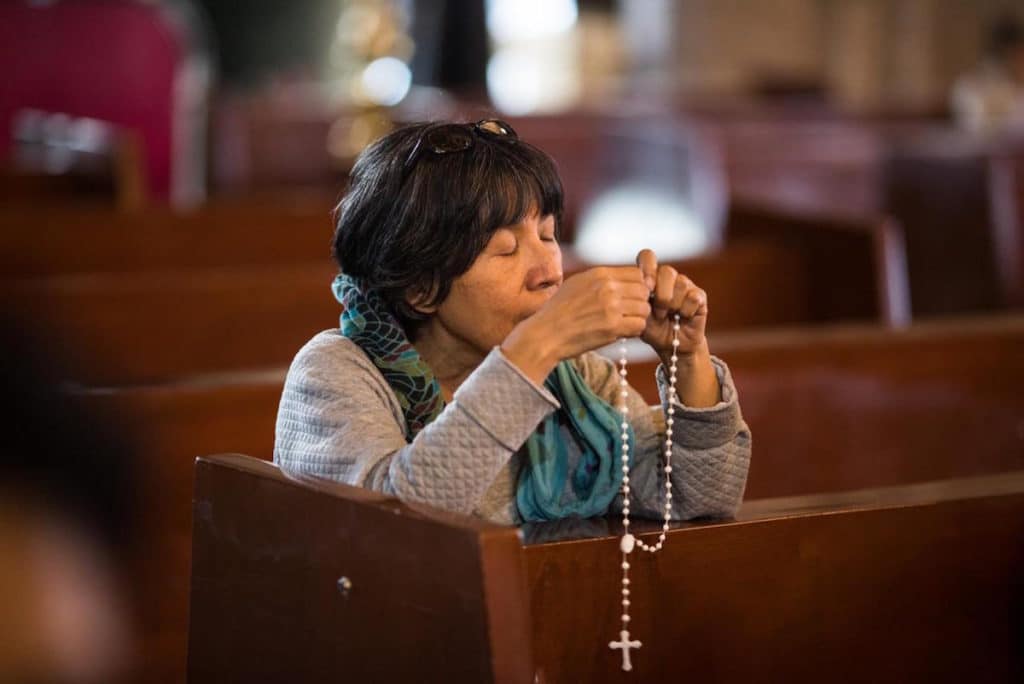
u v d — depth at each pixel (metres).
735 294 5.52
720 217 6.30
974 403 4.29
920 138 9.98
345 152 9.28
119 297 4.61
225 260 6.54
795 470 4.06
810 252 5.60
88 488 1.88
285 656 2.06
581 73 14.93
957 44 15.27
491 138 2.18
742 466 2.28
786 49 14.96
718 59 14.80
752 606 2.27
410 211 2.14
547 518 2.25
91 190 7.73
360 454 2.08
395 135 2.23
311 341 2.26
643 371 3.66
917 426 4.19
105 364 4.61
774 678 2.30
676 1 14.77
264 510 2.07
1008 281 9.10
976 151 9.28
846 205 10.11
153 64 10.54
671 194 9.95
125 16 10.48
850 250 5.45
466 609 1.81
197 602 2.19
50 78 10.39
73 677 1.84
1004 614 2.46
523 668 1.80
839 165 10.07
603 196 10.74
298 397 2.19
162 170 10.70
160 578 3.14
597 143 10.87
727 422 2.22
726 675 2.26
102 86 10.48
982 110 11.62
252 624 2.11
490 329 2.19
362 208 2.20
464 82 11.66
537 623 2.11
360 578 1.95
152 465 3.16
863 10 15.05
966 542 2.43
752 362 4.05
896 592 2.38
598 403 2.25
